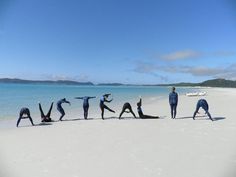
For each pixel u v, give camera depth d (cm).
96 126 1526
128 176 711
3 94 5675
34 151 970
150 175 714
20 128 1489
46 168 782
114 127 1480
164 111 2342
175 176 704
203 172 727
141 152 934
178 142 1073
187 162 814
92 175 723
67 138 1188
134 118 1892
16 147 1032
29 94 5791
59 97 4631
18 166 802
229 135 1201
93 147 1015
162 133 1275
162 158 859
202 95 5556
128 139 1146
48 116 1741
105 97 1867
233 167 762
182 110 2398
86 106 1850
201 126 1461
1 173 743
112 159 859
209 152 920
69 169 772
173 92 1836
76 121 1759
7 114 2153
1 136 1253
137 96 5600
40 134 1296
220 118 1773
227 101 3491
